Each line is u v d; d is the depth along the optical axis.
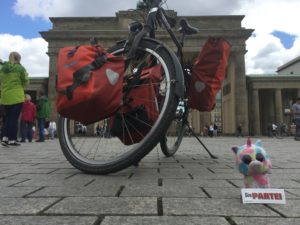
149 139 1.12
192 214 0.70
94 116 1.07
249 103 16.92
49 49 15.44
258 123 16.48
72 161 1.26
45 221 0.65
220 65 1.58
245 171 0.81
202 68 1.58
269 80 16.66
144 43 1.23
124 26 15.63
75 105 1.03
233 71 15.56
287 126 15.03
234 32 15.31
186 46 15.16
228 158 1.85
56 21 15.79
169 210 0.73
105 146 1.33
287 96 17.88
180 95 1.13
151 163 1.60
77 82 1.03
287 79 16.64
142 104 1.19
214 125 14.48
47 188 0.97
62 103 1.05
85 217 0.68
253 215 0.69
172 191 0.93
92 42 1.22
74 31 15.39
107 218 0.67
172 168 1.41
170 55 1.18
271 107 18.02
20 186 1.00
